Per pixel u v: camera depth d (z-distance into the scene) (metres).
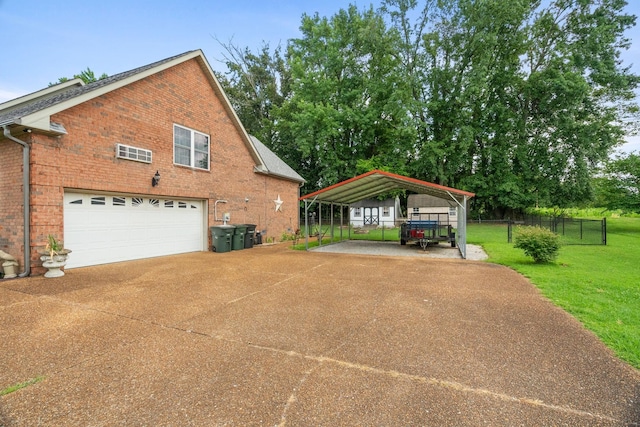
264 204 15.98
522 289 6.37
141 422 2.34
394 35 26.94
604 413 2.45
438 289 6.38
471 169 33.00
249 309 5.00
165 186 10.50
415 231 14.70
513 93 29.77
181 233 11.57
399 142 28.67
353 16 29.53
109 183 8.73
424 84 30.33
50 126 7.17
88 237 8.48
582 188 26.31
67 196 7.96
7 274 6.93
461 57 28.94
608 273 7.87
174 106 10.85
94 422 2.33
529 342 3.77
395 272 8.21
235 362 3.25
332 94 30.09
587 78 26.95
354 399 2.63
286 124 33.00
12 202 7.27
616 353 3.47
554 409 2.50
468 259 10.57
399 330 4.15
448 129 30.33
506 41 27.45
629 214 23.67
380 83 28.20
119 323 4.34
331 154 29.44
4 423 2.31
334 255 11.63
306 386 2.82
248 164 14.71
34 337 3.85
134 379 2.92
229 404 2.56
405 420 2.37
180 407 2.52
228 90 35.66
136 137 9.48
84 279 6.97
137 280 6.99
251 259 10.31
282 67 38.31
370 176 11.88
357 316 4.69
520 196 28.88
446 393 2.72
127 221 9.57
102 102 8.53
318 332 4.07
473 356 3.41
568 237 17.30
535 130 29.94
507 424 2.33
